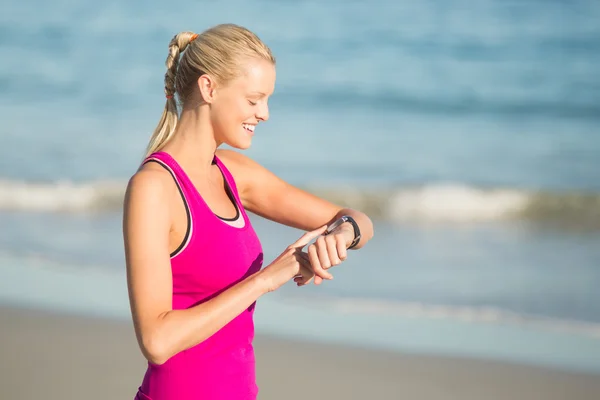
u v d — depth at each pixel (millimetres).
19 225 17281
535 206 19594
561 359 10031
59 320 10969
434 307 12227
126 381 8891
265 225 16844
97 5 44125
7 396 8367
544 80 34156
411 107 30734
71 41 39250
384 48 38125
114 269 13938
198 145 4180
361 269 14312
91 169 22047
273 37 39438
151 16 42875
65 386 8703
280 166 22672
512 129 27969
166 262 3764
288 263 3857
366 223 4625
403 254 15633
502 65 36125
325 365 9625
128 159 23281
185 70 4133
